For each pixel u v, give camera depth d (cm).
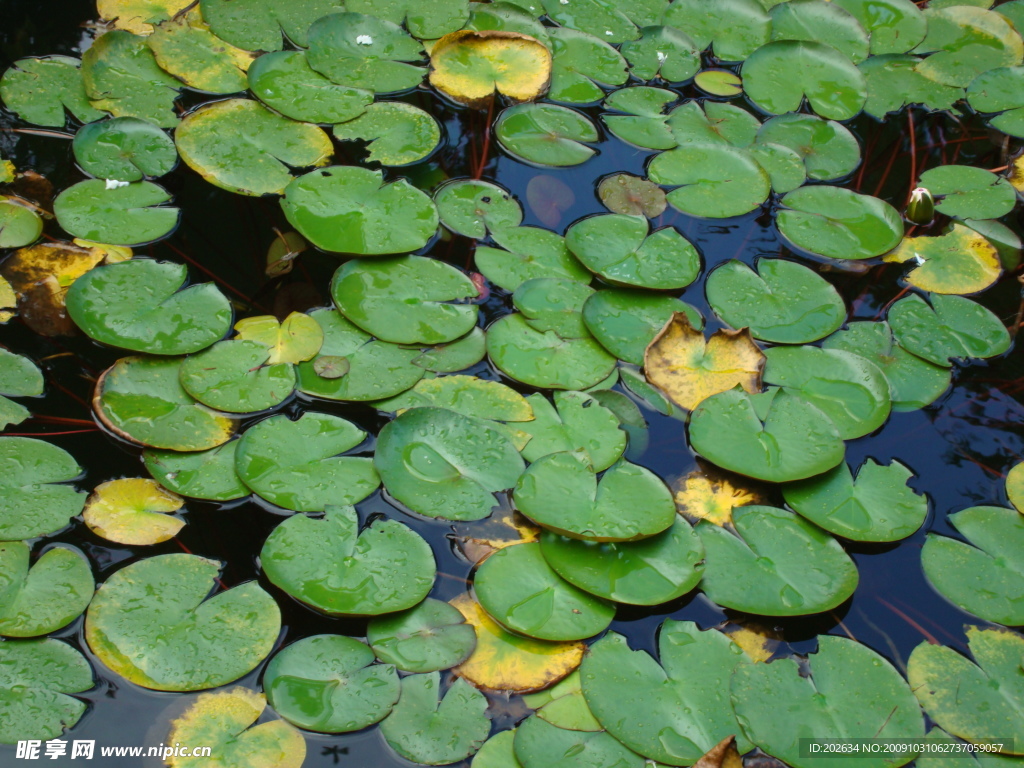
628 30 285
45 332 185
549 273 207
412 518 160
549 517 154
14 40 245
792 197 236
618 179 235
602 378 186
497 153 239
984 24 299
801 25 293
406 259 204
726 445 172
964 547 164
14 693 131
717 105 263
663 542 157
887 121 270
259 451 164
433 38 265
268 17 260
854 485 172
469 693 136
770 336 197
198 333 183
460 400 178
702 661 144
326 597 144
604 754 130
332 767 127
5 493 155
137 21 255
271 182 217
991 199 241
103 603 142
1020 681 145
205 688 134
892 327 205
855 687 142
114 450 166
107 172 214
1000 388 195
